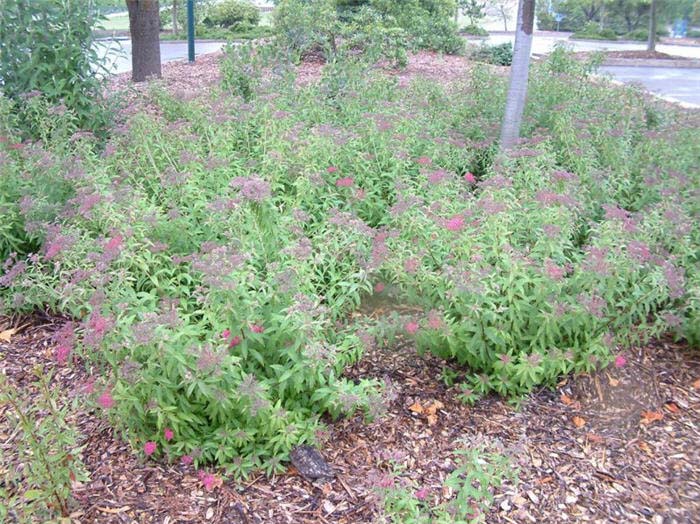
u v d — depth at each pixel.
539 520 2.81
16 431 3.05
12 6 5.85
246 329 2.93
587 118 6.17
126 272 3.27
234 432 2.94
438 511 2.54
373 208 4.76
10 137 5.24
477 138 6.45
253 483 2.94
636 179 5.46
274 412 2.92
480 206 3.82
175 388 2.76
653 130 6.29
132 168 4.85
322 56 12.85
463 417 3.41
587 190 4.90
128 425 2.94
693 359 3.88
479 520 2.54
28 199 4.16
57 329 4.10
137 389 2.76
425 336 3.40
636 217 4.30
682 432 3.34
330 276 3.78
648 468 3.11
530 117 6.73
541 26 34.25
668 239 4.15
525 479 3.03
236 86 7.52
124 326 2.74
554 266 3.33
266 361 3.10
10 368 3.71
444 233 3.72
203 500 2.84
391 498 2.57
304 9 11.79
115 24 24.34
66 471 2.61
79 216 4.05
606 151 5.69
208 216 4.04
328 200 4.61
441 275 3.42
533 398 3.55
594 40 27.86
